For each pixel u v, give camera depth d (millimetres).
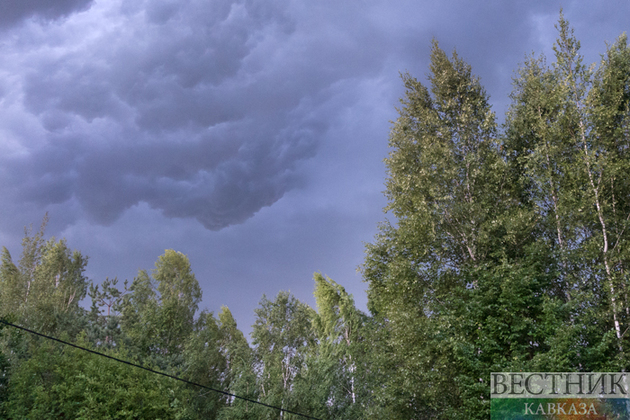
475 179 22797
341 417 35312
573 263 19641
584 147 20844
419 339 20938
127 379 30938
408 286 21516
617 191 19969
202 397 38938
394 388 21484
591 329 17219
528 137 23750
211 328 52156
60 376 30406
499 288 19141
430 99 27609
